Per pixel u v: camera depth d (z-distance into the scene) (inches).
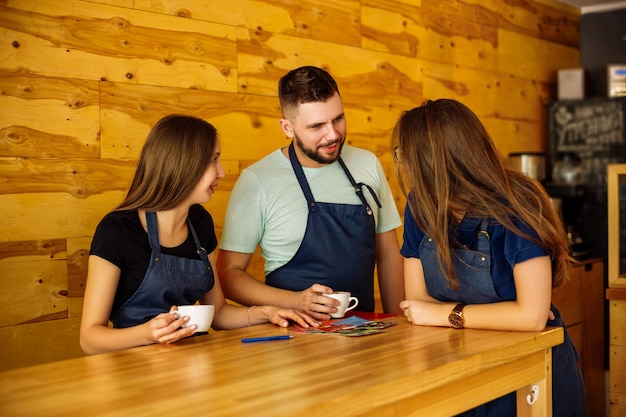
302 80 97.2
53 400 53.8
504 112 194.4
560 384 81.8
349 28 149.5
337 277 102.2
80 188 108.8
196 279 87.4
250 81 130.7
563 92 207.8
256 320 88.6
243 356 67.4
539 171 191.8
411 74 164.6
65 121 107.0
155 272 83.9
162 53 117.8
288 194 102.0
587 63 222.5
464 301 80.9
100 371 62.6
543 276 74.0
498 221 75.4
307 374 59.6
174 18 119.3
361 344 71.7
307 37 140.8
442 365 61.9
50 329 106.1
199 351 70.4
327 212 101.8
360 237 103.3
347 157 107.8
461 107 76.9
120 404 52.3
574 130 204.2
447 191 75.6
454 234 77.8
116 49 112.3
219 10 125.6
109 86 111.7
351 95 149.9
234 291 99.7
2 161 101.0
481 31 185.9
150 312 84.7
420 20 167.2
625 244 130.0
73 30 107.4
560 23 215.0
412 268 85.4
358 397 53.9
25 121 103.0
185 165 83.5
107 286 81.1
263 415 48.8
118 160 113.0
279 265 102.9
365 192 106.7
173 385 57.2
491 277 76.5
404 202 162.4
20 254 102.9
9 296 101.9
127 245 82.7
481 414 77.7
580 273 183.6
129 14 113.7
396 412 58.5
